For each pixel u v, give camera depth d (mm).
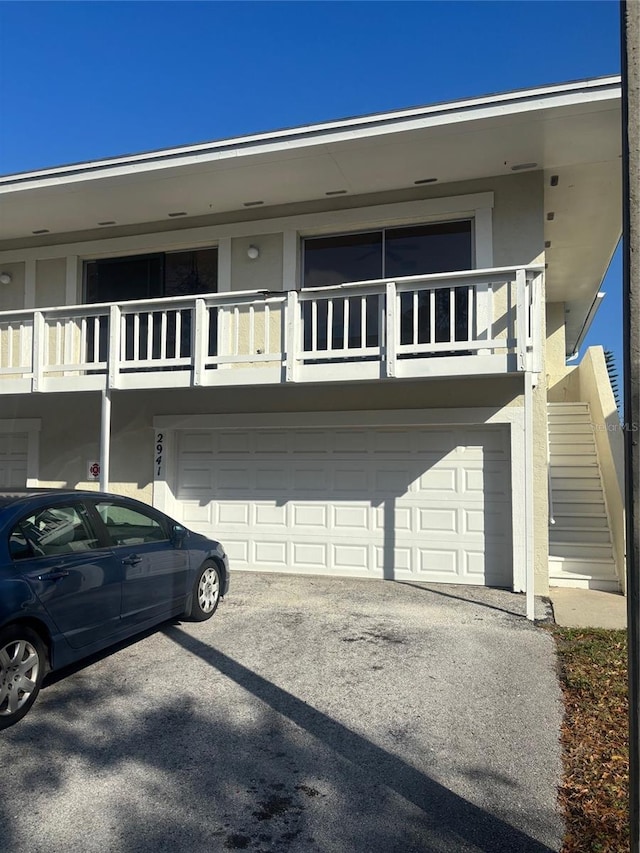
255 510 9375
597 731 4039
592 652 5516
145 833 2994
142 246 9961
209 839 2953
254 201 9195
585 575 8391
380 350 7195
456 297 8602
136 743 3877
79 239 10328
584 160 7973
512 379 8258
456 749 3814
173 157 8102
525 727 4109
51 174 8617
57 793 3326
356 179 8484
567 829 3035
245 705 4430
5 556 4176
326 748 3820
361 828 3039
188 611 6258
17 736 3967
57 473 10094
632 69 2426
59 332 8547
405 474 8773
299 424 9023
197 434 9703
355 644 5770
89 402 10023
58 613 4398
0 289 10758
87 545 4969
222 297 7801
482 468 8492
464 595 7781
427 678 4949
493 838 2967
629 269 2412
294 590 7988
